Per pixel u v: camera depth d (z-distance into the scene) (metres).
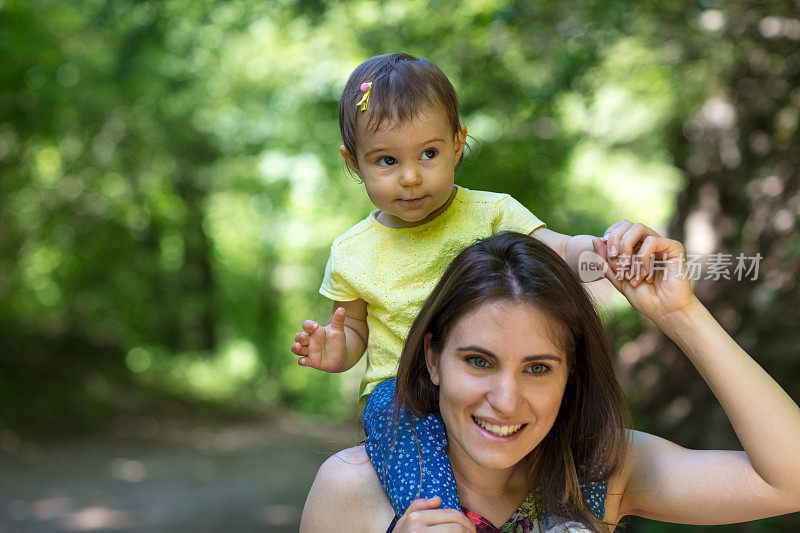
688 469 1.78
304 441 15.11
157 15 6.43
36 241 14.77
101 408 13.60
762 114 6.53
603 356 1.71
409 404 1.76
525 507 1.79
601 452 1.77
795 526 4.68
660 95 6.70
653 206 10.09
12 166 12.76
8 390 12.45
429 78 1.89
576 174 9.05
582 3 5.31
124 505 8.48
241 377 21.36
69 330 15.64
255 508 8.79
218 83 11.63
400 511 1.69
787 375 5.37
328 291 2.04
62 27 11.24
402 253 1.97
